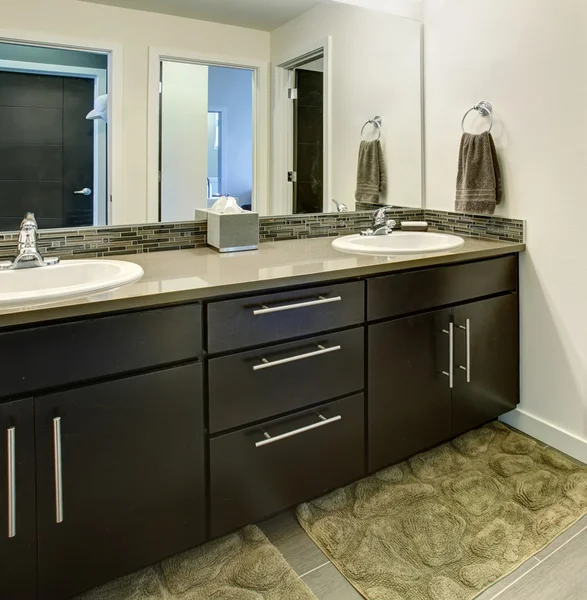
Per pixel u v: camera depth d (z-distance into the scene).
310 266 1.56
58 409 1.13
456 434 1.95
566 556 1.44
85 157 1.72
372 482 1.79
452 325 1.85
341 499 1.69
